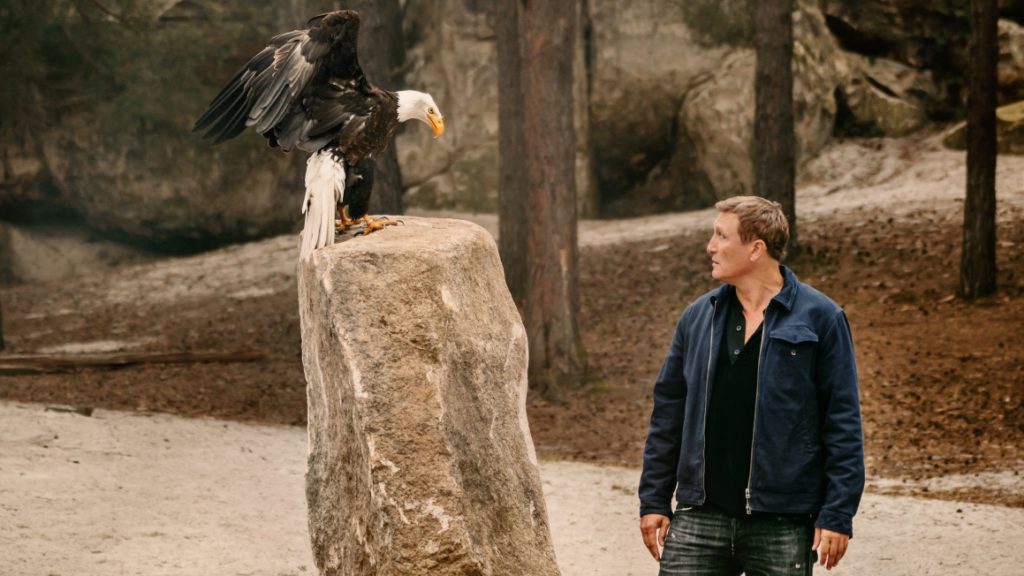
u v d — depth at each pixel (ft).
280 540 23.45
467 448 12.33
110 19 75.51
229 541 22.93
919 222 66.44
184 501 26.40
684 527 12.38
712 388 12.30
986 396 41.47
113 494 26.32
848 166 82.58
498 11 62.28
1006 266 57.16
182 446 34.01
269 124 14.05
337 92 14.51
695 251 69.05
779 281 12.44
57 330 68.33
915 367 45.88
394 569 11.38
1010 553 23.80
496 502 12.64
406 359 11.96
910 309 53.78
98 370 53.52
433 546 11.41
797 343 11.84
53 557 20.40
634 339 57.00
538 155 49.96
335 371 12.35
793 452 11.79
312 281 12.91
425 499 11.51
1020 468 33.32
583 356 50.72
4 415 36.06
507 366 13.53
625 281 65.82
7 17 70.38
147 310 71.92
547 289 50.26
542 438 42.47
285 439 37.58
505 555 12.48
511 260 63.10
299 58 14.16
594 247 73.72
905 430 39.04
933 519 27.25
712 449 12.23
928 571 22.67
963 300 53.93
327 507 13.08
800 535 11.86
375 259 12.33
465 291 12.93
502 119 62.49
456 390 12.37
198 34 77.82
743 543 12.04
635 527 26.84
